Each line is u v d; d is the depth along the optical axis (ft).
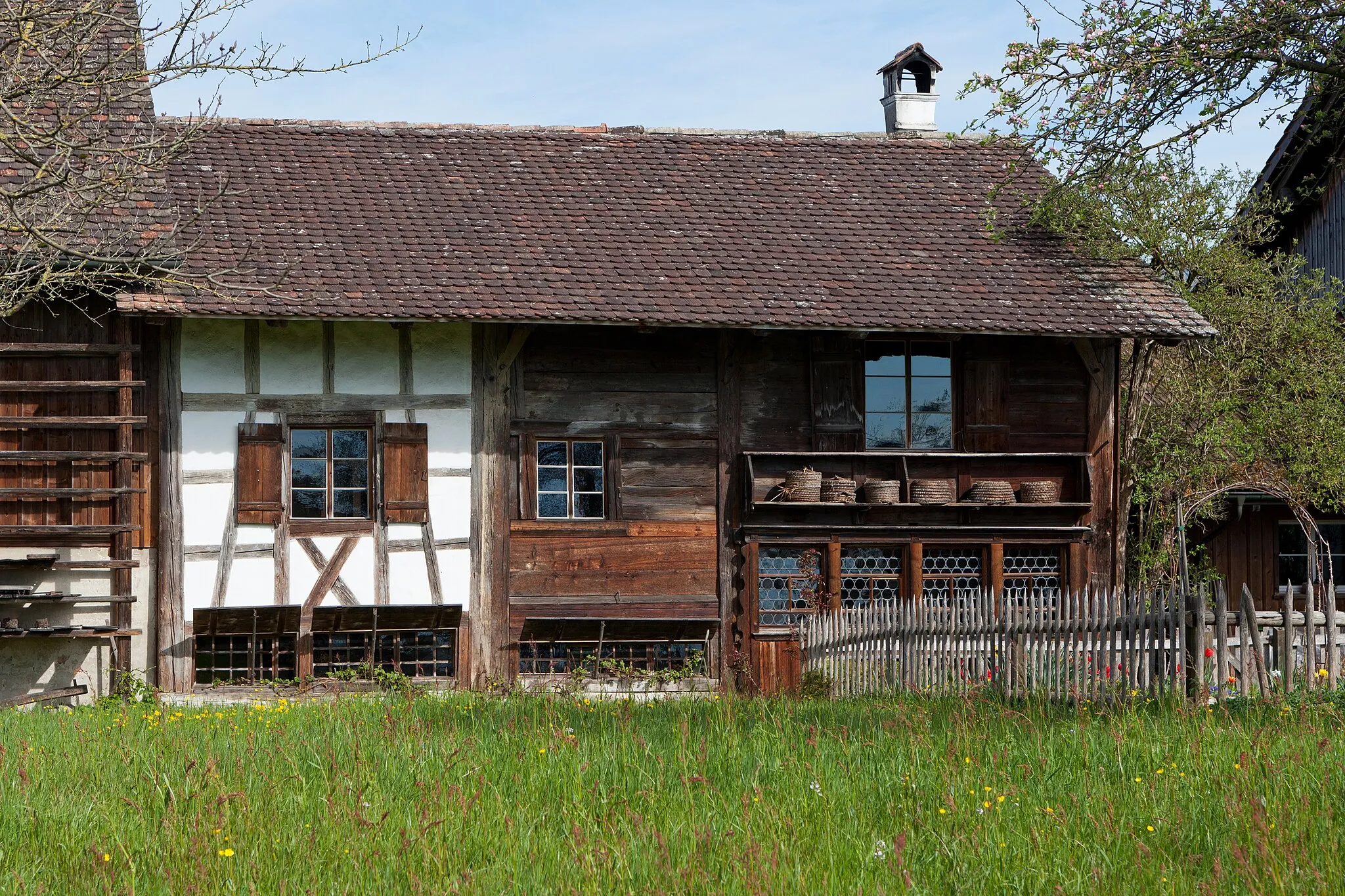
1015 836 20.83
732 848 19.90
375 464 51.39
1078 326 53.88
